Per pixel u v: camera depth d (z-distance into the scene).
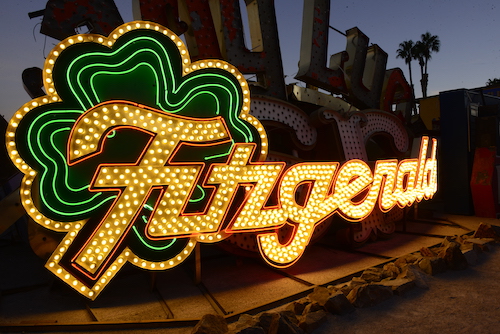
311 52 7.04
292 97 7.14
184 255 4.36
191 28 5.82
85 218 3.86
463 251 5.61
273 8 6.52
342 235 6.53
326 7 7.38
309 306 3.76
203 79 4.52
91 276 3.83
